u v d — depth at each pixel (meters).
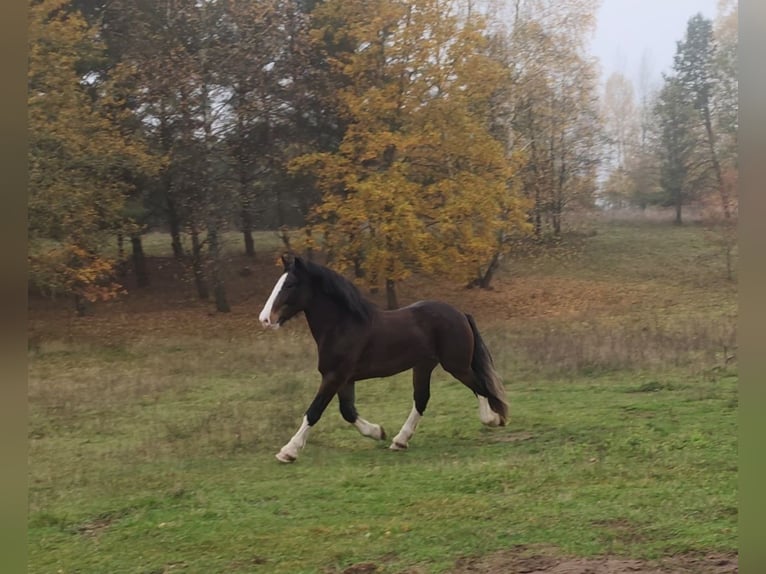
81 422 10.27
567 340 15.15
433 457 7.77
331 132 25.30
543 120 28.11
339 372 7.97
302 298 7.94
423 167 22.58
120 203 20.75
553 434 8.52
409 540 5.19
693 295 23.25
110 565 5.02
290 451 7.79
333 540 5.27
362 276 24.58
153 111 22.84
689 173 33.41
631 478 6.43
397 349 8.12
